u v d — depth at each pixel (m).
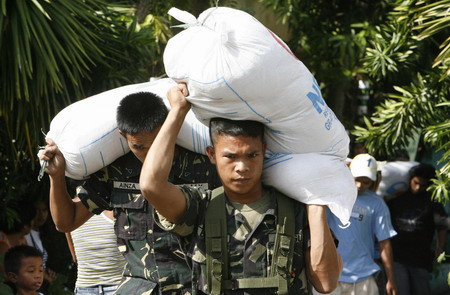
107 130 6.25
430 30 9.39
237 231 5.34
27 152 11.00
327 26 14.60
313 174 5.44
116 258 8.64
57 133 6.37
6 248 10.88
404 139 11.70
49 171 6.36
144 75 11.66
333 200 5.46
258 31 5.14
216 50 5.11
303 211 5.49
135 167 6.30
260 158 5.29
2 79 9.89
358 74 14.11
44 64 9.72
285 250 5.34
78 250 8.73
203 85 5.17
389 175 13.31
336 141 5.61
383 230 11.52
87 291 8.70
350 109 14.96
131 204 6.23
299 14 14.39
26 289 9.73
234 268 5.33
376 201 11.53
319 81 14.30
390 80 13.32
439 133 10.05
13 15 9.61
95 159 6.28
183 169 6.25
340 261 5.56
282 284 5.30
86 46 10.62
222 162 5.26
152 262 6.16
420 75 11.92
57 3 10.05
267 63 5.11
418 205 12.88
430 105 11.27
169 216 5.35
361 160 11.47
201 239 5.37
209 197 5.45
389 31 12.66
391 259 11.66
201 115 5.44
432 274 13.86
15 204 11.55
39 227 12.36
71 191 9.75
